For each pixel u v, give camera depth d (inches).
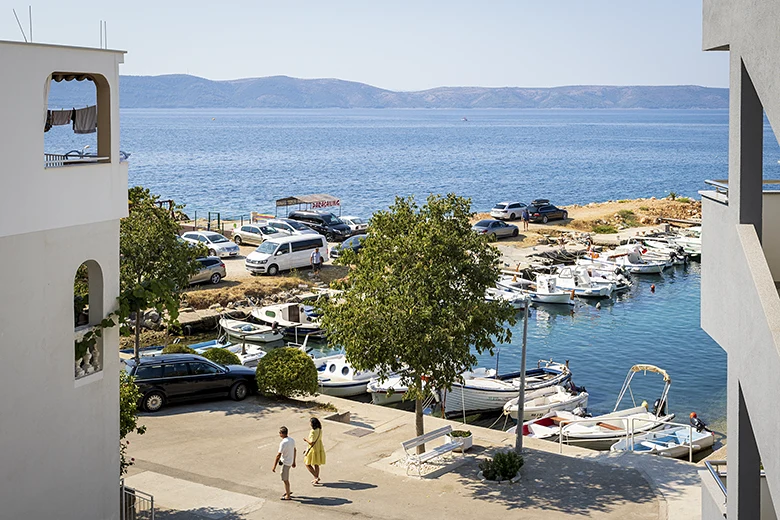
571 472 844.6
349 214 3585.1
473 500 768.3
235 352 1418.6
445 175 5472.4
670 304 1956.2
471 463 872.9
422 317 812.6
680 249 2436.0
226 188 4503.0
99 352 588.4
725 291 453.1
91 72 554.6
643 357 1546.5
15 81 500.1
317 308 906.7
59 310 545.3
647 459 884.6
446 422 1040.8
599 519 723.4
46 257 533.0
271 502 753.6
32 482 533.3
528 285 1982.0
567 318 1833.2
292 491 784.3
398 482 815.1
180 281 1130.7
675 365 1496.1
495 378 1328.7
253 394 1109.7
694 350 1584.6
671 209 3120.1
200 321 1611.7
